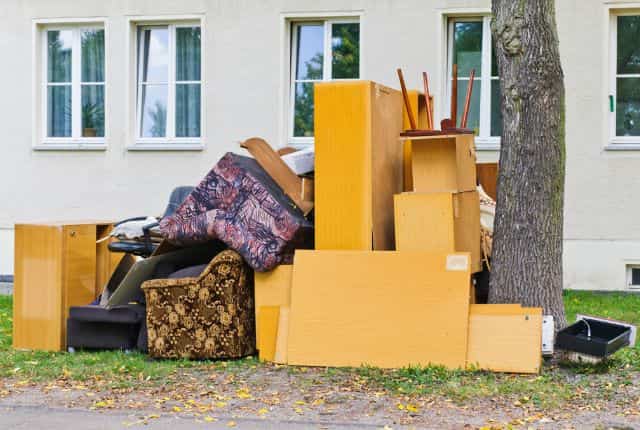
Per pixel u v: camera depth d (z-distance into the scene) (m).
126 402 7.87
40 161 17.05
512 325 8.48
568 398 7.66
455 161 8.98
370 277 8.84
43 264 10.02
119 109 16.77
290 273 9.20
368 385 8.13
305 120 16.14
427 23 15.37
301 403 7.68
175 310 9.27
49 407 7.77
